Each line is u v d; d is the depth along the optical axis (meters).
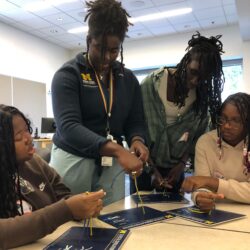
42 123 6.05
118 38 1.17
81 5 5.50
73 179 1.28
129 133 1.42
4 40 6.43
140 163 1.09
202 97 1.45
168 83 1.53
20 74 6.84
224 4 5.57
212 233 0.88
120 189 1.39
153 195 1.40
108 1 1.16
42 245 0.80
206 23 6.56
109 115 1.32
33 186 1.09
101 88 1.30
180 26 6.73
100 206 0.88
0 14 5.91
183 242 0.81
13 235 0.75
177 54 7.29
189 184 1.26
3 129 0.87
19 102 6.46
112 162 1.30
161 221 0.99
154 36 7.41
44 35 7.24
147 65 7.58
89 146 1.13
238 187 1.24
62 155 1.29
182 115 1.53
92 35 1.19
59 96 1.23
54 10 5.75
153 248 0.77
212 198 1.12
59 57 8.12
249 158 1.33
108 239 0.82
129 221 0.98
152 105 1.55
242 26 5.55
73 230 0.90
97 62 1.25
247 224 0.96
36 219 0.78
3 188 0.87
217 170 1.40
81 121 1.26
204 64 1.34
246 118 1.28
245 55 6.57
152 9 5.73
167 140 1.55
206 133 1.47
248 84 6.53
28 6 5.56
